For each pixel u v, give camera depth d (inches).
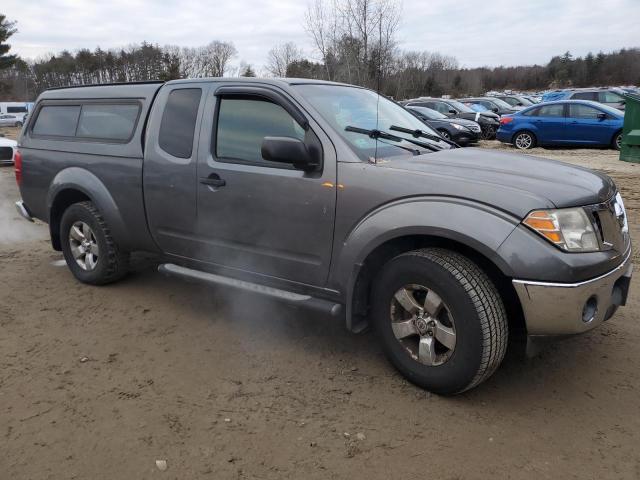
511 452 105.3
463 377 116.4
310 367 138.1
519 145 659.4
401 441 108.7
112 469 101.3
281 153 127.6
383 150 138.6
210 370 136.6
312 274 138.3
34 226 298.7
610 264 114.8
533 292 108.7
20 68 2844.5
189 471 100.7
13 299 183.9
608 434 110.7
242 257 151.3
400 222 120.1
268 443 108.3
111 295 187.5
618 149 604.4
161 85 172.9
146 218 171.5
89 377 133.1
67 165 190.7
